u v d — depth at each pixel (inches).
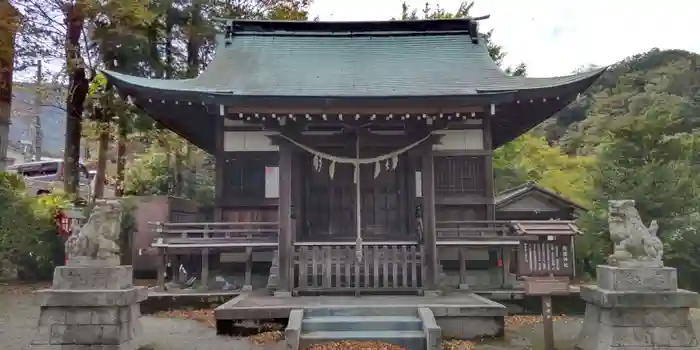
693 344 285.4
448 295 437.4
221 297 453.4
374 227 516.7
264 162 552.1
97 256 296.2
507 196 622.2
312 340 320.8
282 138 455.5
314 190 519.5
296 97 423.8
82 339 283.0
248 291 472.7
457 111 439.2
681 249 573.0
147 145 933.2
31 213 580.1
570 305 458.9
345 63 588.4
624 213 307.3
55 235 589.3
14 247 561.3
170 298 448.8
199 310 447.8
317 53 616.7
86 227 300.7
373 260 448.8
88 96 716.0
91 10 642.2
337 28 663.1
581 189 976.3
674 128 644.7
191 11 797.9
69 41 658.8
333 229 514.9
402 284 454.3
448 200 547.2
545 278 300.4
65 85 698.8
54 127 1860.2
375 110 436.8
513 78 529.3
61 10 650.2
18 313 409.1
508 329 392.2
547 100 480.4
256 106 432.8
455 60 594.9
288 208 449.4
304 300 402.9
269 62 588.1
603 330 297.3
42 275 590.2
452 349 324.2
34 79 690.8
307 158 520.7
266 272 539.8
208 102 432.5
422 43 641.6
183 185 919.0
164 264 485.4
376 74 550.9
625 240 303.0
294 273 451.8
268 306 365.7
